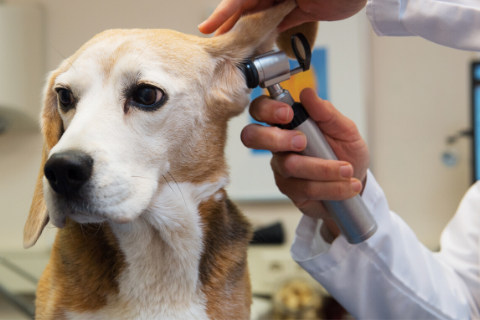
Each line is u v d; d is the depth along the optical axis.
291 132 0.72
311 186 0.75
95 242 0.78
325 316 1.67
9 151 2.08
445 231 1.13
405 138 1.95
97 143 0.67
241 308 0.81
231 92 0.81
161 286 0.77
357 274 0.86
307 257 0.90
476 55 1.89
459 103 1.91
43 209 0.81
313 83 1.93
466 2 0.75
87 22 2.04
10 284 1.54
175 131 0.76
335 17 0.80
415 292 0.87
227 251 0.83
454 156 1.90
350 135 0.80
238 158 1.99
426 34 0.76
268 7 0.85
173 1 1.99
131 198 0.68
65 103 0.78
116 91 0.73
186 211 0.79
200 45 0.81
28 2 2.05
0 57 1.91
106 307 0.76
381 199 0.89
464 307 0.94
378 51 1.96
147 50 0.75
